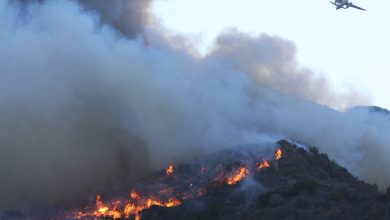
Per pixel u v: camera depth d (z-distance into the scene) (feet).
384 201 334.65
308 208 340.59
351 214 326.85
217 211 363.76
